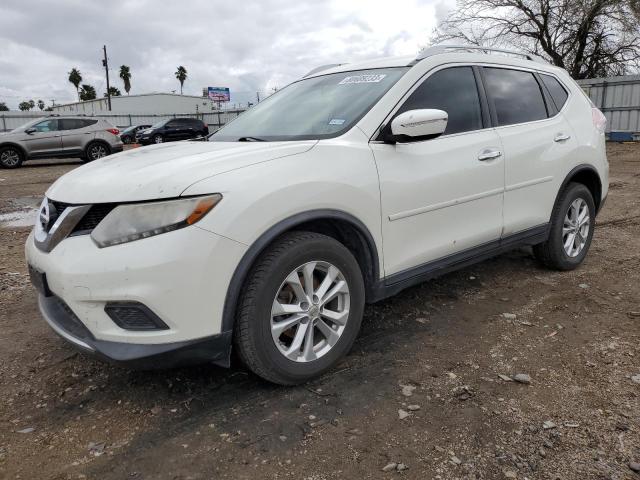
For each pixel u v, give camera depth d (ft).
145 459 7.50
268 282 8.39
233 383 9.42
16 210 28.60
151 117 135.33
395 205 10.07
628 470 7.05
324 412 8.48
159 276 7.56
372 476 7.04
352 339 9.79
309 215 8.76
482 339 10.98
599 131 15.48
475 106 12.17
